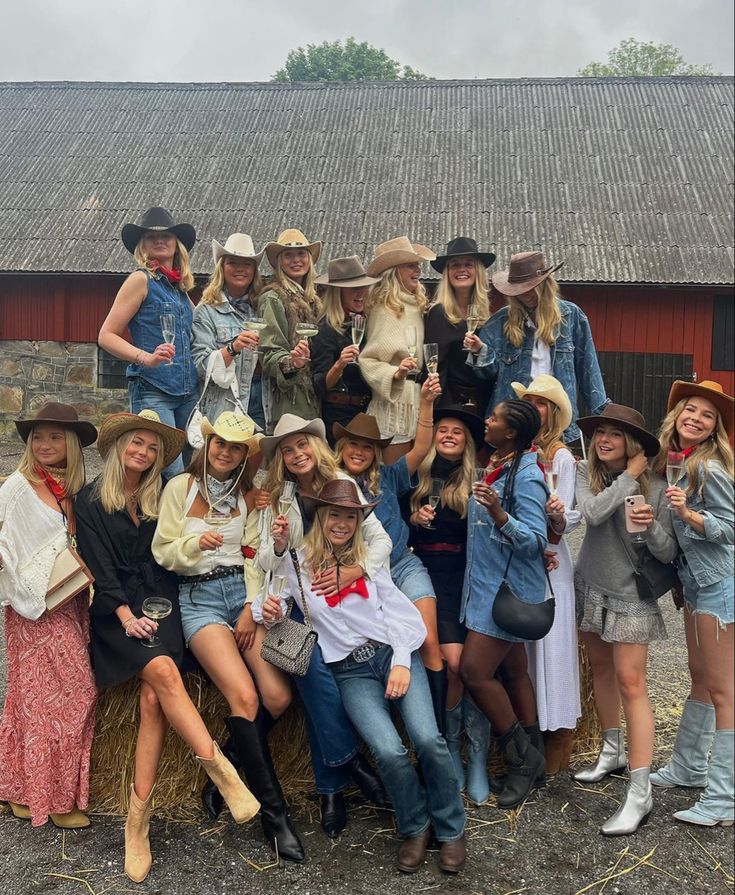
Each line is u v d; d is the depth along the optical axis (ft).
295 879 9.70
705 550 10.99
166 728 10.34
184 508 11.27
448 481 12.56
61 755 10.50
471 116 51.01
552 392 12.00
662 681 15.74
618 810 10.89
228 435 10.99
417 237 40.60
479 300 14.38
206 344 14.10
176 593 11.31
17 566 10.32
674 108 50.29
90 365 43.57
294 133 50.03
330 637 10.80
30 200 44.88
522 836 10.66
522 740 11.34
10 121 52.01
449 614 12.04
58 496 10.98
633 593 11.10
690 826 10.93
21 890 9.43
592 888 9.61
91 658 10.94
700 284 37.81
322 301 15.02
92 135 50.39
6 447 42.83
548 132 48.85
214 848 10.33
